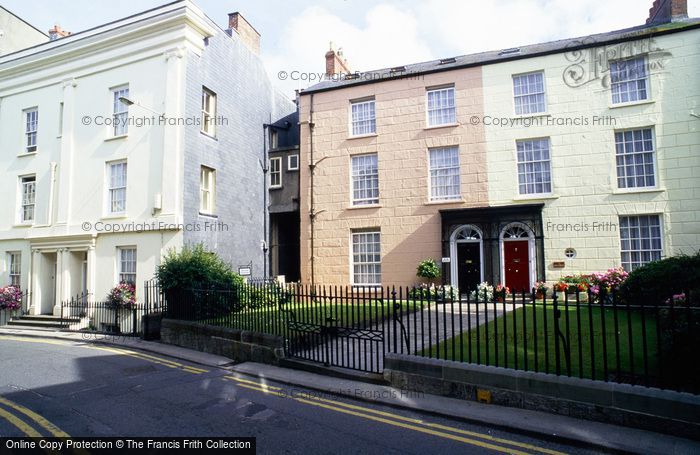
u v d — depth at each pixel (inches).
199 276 489.7
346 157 752.3
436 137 698.2
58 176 685.3
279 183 817.5
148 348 434.9
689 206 568.1
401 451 186.7
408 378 270.5
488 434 205.6
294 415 232.5
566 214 619.8
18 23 847.7
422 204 695.1
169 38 612.7
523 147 660.1
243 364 354.9
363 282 727.1
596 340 313.9
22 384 297.0
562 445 193.2
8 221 727.7
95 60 666.8
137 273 593.9
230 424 218.8
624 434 196.2
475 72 687.1
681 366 209.3
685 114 579.8
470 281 657.0
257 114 802.2
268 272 796.0
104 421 223.5
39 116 719.7
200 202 623.2
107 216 628.1
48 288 689.0
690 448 181.8
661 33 595.8
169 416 231.3
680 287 414.9
